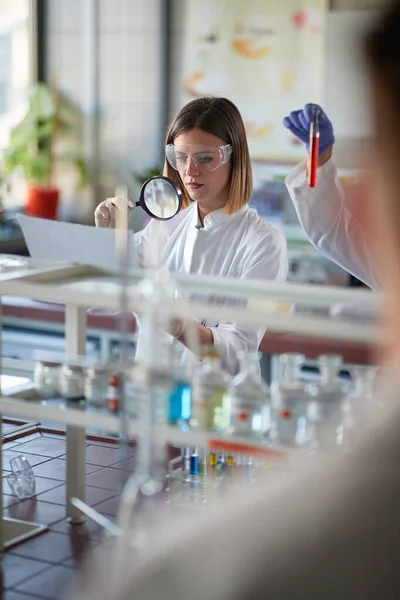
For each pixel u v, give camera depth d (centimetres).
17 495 202
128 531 130
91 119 553
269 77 512
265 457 144
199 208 265
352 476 64
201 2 523
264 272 250
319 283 445
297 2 500
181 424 156
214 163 248
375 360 143
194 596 65
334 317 146
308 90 505
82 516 189
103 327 392
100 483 207
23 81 550
